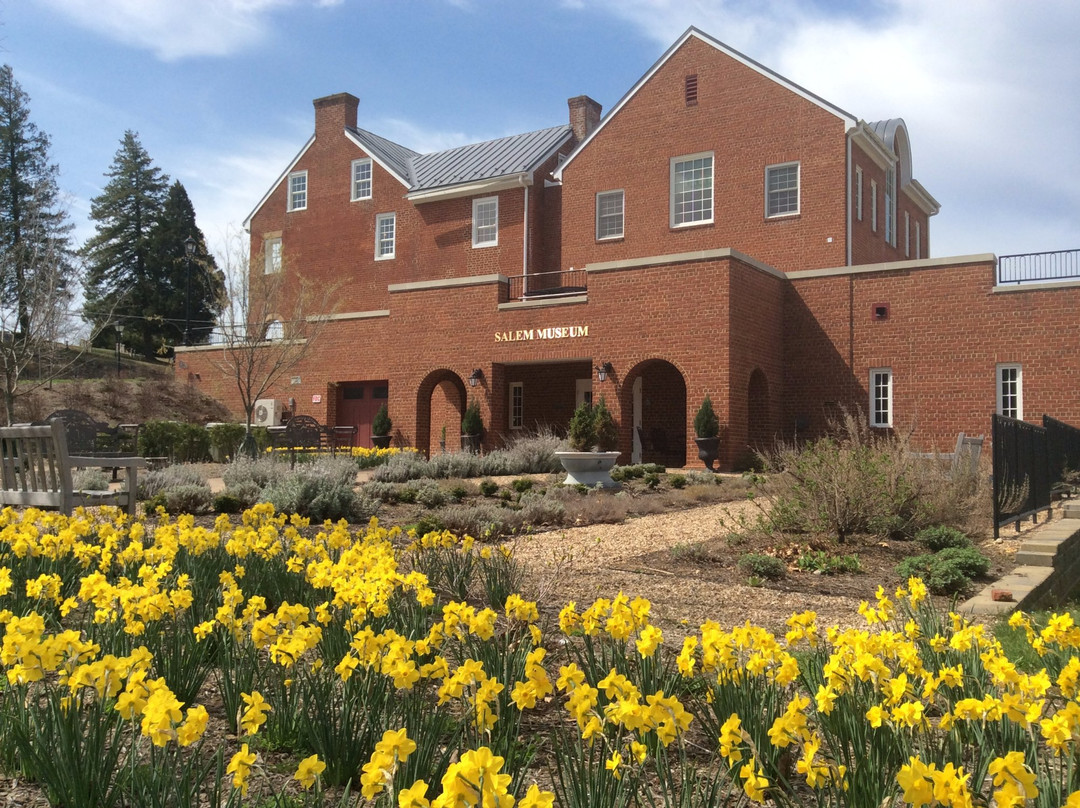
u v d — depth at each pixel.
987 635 5.07
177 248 56.47
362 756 2.92
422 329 26.72
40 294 27.27
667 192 26.67
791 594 6.83
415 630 3.97
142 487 12.95
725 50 25.88
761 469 20.52
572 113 32.81
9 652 2.77
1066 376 20.14
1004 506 10.45
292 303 34.84
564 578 7.14
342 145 34.62
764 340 22.78
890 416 22.22
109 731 3.12
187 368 35.38
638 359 22.61
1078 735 2.42
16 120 50.34
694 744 3.30
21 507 9.74
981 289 21.19
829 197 24.16
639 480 18.28
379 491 13.68
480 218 31.03
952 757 2.65
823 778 2.39
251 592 5.20
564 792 2.52
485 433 25.34
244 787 2.33
